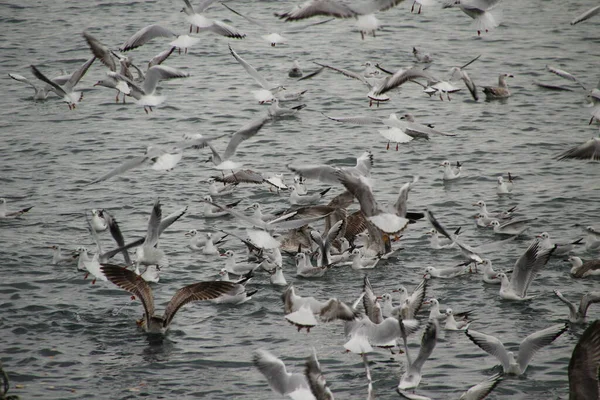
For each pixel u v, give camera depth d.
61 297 26.11
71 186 36.12
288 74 52.72
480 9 26.81
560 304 25.48
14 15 64.62
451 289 26.91
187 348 23.05
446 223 32.28
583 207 33.53
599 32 60.97
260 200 34.97
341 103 47.78
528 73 52.69
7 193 35.28
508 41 59.19
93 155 39.97
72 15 64.75
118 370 21.75
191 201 34.81
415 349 23.02
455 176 36.91
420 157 39.84
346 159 39.53
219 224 32.53
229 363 22.20
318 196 34.16
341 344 23.34
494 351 21.25
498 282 27.11
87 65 36.78
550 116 45.50
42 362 22.09
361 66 53.97
